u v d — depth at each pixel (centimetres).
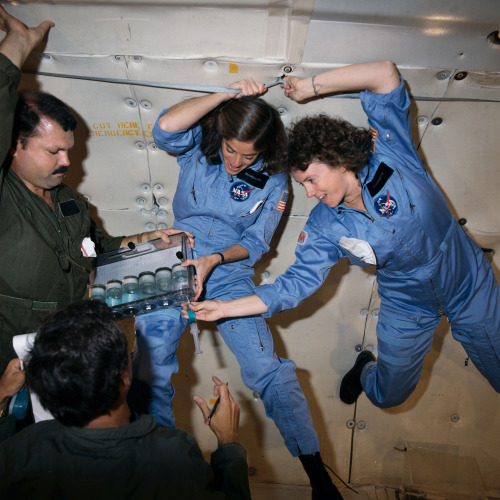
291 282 179
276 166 180
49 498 111
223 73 170
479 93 174
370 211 170
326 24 154
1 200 152
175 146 179
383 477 282
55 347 106
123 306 167
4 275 154
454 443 275
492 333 192
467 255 185
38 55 168
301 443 191
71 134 158
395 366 208
